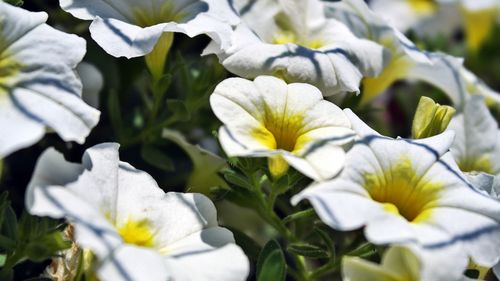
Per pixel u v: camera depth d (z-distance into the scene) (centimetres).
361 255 42
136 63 47
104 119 48
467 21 57
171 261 38
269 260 40
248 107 40
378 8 59
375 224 38
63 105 39
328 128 40
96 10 42
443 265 38
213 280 38
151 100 49
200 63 48
